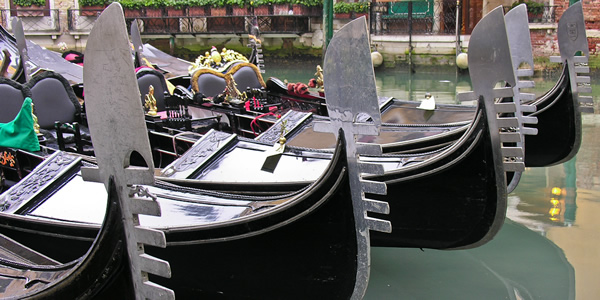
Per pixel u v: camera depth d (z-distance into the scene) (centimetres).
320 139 597
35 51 921
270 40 2077
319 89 782
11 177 530
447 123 643
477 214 434
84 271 284
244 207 391
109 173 264
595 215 598
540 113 653
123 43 240
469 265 510
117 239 271
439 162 430
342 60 301
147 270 268
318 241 338
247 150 538
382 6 1948
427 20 1895
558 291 459
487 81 408
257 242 350
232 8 2017
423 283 479
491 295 455
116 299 289
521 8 536
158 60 1093
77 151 572
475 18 1808
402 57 1814
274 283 362
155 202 255
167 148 601
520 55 541
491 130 412
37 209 428
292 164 515
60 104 638
